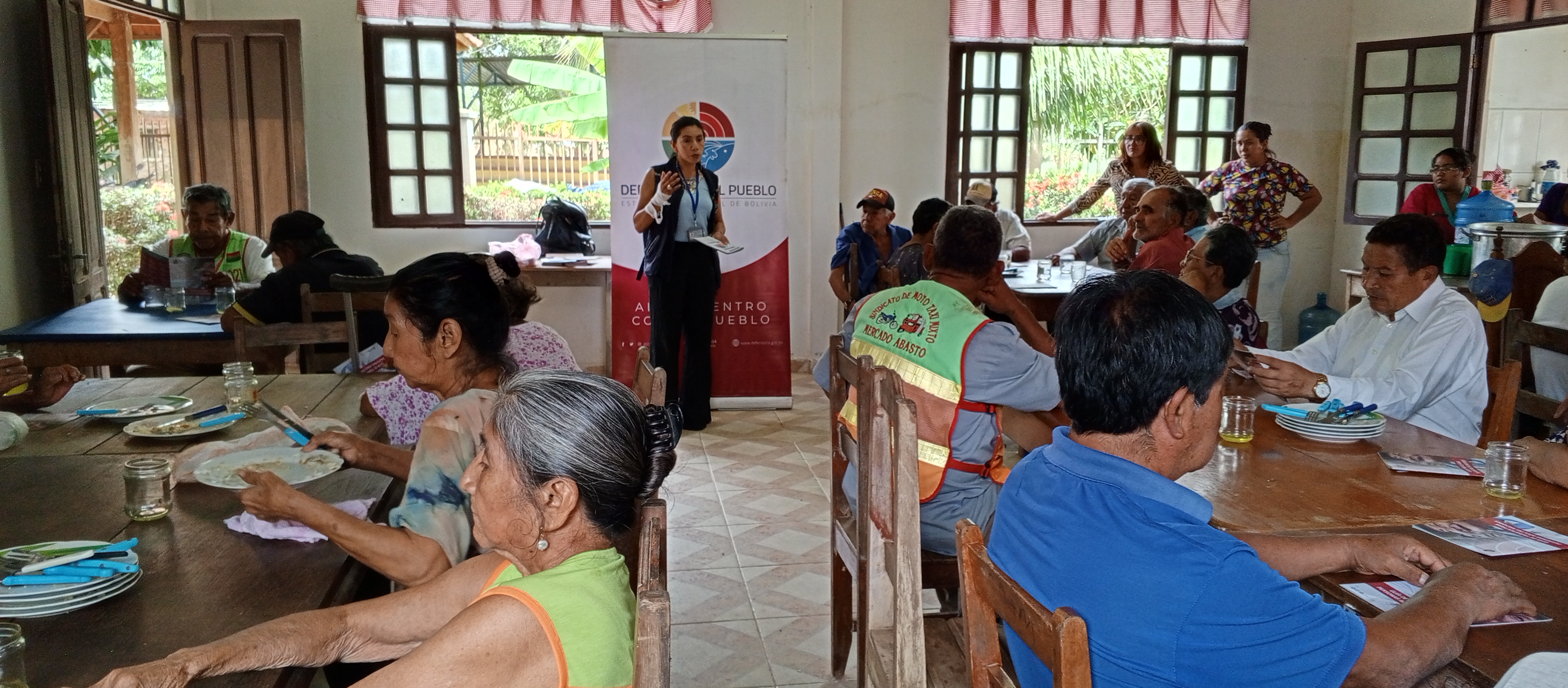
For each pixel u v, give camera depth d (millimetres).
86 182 4969
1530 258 4328
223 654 1184
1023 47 6453
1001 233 2330
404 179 6070
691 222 4754
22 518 1737
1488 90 6391
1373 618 1267
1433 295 2535
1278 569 1470
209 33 5648
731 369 5336
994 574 1118
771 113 5059
